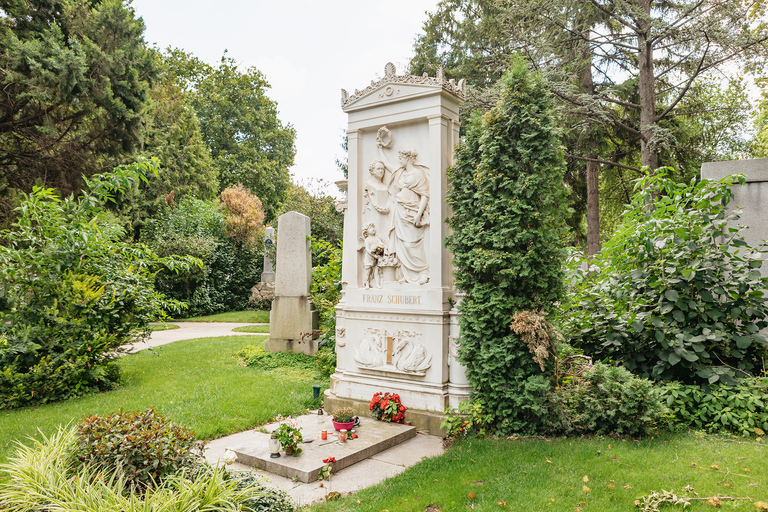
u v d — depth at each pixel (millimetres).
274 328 10383
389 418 5723
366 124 6496
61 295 6809
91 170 14938
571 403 4895
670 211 5992
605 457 4180
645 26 13133
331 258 10359
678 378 5445
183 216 22062
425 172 6098
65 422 5531
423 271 6027
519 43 13883
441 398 5625
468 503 3564
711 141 16266
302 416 6098
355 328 6457
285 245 10516
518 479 3902
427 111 5973
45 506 2863
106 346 7199
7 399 6211
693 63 14016
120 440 3338
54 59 12711
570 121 14703
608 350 6000
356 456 4625
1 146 14586
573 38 13984
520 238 5047
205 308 20578
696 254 5480
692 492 3412
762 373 5387
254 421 5789
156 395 6816
